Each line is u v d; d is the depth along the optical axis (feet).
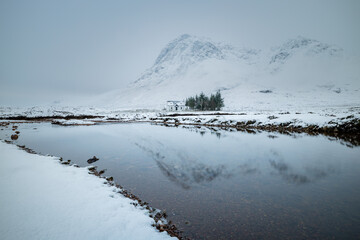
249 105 476.54
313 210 21.26
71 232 14.26
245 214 20.62
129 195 25.09
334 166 37.52
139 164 40.88
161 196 25.26
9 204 17.93
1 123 155.02
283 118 108.58
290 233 17.28
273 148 55.36
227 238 16.57
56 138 81.25
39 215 16.31
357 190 26.35
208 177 32.55
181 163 41.27
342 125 82.12
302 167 37.29
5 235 13.19
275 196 24.94
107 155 49.34
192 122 156.87
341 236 16.75
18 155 41.16
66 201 19.53
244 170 36.06
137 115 238.07
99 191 23.68
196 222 19.12
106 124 163.73
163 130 110.22
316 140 67.46
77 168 35.12
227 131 100.48
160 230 16.85
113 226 15.83
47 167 32.53
